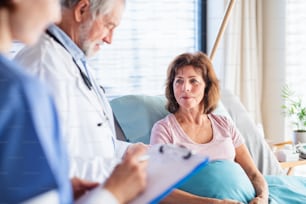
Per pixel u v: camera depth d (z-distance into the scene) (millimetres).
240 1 2758
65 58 1103
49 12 621
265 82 2959
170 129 1811
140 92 2762
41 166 560
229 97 2396
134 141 2047
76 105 1079
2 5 573
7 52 609
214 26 2846
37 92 563
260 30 2906
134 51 2725
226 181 1621
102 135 1145
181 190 1609
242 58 2834
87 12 1106
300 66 2797
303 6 2750
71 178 803
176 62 1891
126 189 649
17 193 557
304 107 2721
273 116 2922
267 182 1872
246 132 2248
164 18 2803
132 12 2703
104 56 2633
